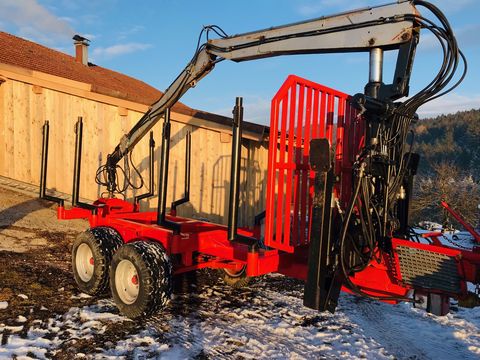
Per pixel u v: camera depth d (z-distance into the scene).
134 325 4.30
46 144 6.14
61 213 6.02
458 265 3.24
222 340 4.11
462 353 4.24
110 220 5.65
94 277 4.92
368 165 3.44
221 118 10.05
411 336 4.60
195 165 10.24
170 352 3.75
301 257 4.09
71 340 3.85
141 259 4.27
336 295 3.65
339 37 3.71
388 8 3.42
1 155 11.09
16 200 9.25
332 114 3.96
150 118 6.10
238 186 3.71
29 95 10.60
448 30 3.20
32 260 6.08
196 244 4.86
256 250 3.84
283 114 3.64
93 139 9.90
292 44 4.08
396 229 3.94
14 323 4.11
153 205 9.98
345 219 3.43
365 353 4.04
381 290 3.69
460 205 27.97
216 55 4.85
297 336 4.35
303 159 3.74
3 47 12.41
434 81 3.35
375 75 3.54
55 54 15.85
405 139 3.69
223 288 5.85
